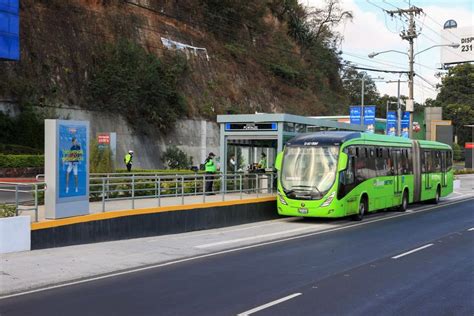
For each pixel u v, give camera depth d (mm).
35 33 35844
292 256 13445
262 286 9930
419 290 9641
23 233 13047
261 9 63375
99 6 42594
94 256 13016
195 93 48469
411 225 20656
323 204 20328
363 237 17188
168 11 50625
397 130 45156
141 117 40719
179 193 22734
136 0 46781
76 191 14891
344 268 11766
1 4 19375
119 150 37844
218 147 48781
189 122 45781
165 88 42406
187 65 47438
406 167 27516
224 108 50500
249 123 24406
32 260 12086
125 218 16141
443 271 11438
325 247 15008
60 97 35781
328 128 27672
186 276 10906
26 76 34219
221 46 56500
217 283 10203
